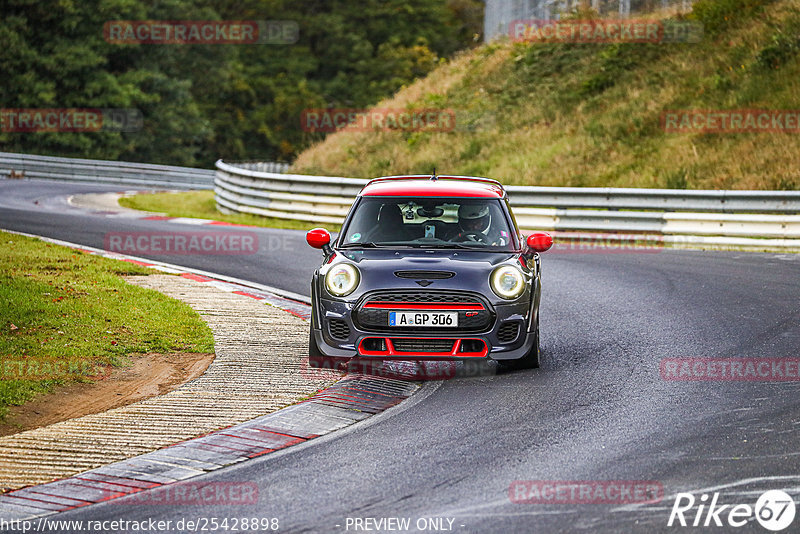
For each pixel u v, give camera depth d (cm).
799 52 9388
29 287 3906
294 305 4203
